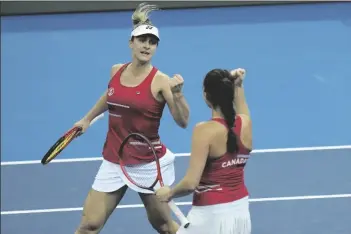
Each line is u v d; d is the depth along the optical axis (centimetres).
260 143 2780
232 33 3306
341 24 3284
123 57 3244
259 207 2441
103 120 2944
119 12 3466
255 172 2619
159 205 1998
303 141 2775
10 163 2788
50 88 3153
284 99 2978
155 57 3216
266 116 2905
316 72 3078
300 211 2406
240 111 1781
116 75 1948
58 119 3002
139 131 1944
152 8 1955
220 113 1675
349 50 3161
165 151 2017
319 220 2356
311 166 2631
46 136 2928
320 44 3203
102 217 2002
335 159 2658
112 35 3356
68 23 3447
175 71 3136
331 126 2831
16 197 2581
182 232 1758
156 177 1986
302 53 3175
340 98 2950
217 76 1664
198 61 3180
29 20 3475
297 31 3278
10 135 2939
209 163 1680
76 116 3006
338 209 2402
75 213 2481
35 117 3022
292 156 2694
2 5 3469
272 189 2525
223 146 1661
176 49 3250
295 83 3041
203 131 1648
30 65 3266
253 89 3031
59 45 3347
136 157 1956
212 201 1694
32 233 2388
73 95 3106
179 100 1862
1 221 2453
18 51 3338
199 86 3053
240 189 1716
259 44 3238
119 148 1944
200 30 3338
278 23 3328
